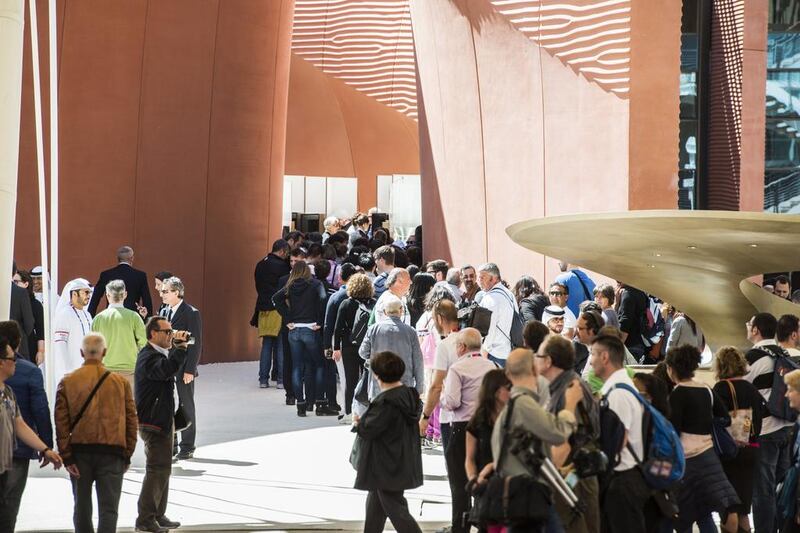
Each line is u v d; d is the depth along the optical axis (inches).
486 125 1161.4
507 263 1137.4
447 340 568.7
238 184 1216.2
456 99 1214.9
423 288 769.6
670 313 929.5
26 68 1064.2
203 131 1176.8
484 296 702.5
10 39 632.4
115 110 1111.0
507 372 408.5
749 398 514.6
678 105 1013.8
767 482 546.3
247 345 1253.1
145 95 1130.0
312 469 697.0
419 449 505.7
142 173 1130.0
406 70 1835.6
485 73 1157.1
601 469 401.4
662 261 712.4
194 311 722.2
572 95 1057.5
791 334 565.6
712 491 475.5
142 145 1130.0
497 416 434.0
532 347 511.2
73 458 500.7
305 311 885.2
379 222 1444.4
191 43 1157.7
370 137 1897.1
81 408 500.7
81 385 502.9
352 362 826.8
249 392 1017.5
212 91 1181.1
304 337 885.2
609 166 1028.5
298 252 912.3
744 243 643.5
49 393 698.8
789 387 492.1
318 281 891.4
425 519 574.9
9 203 633.6
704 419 479.5
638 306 852.6
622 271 750.5
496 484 398.3
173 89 1147.9
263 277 1038.4
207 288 1192.2
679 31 1015.0
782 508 494.0
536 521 398.0
